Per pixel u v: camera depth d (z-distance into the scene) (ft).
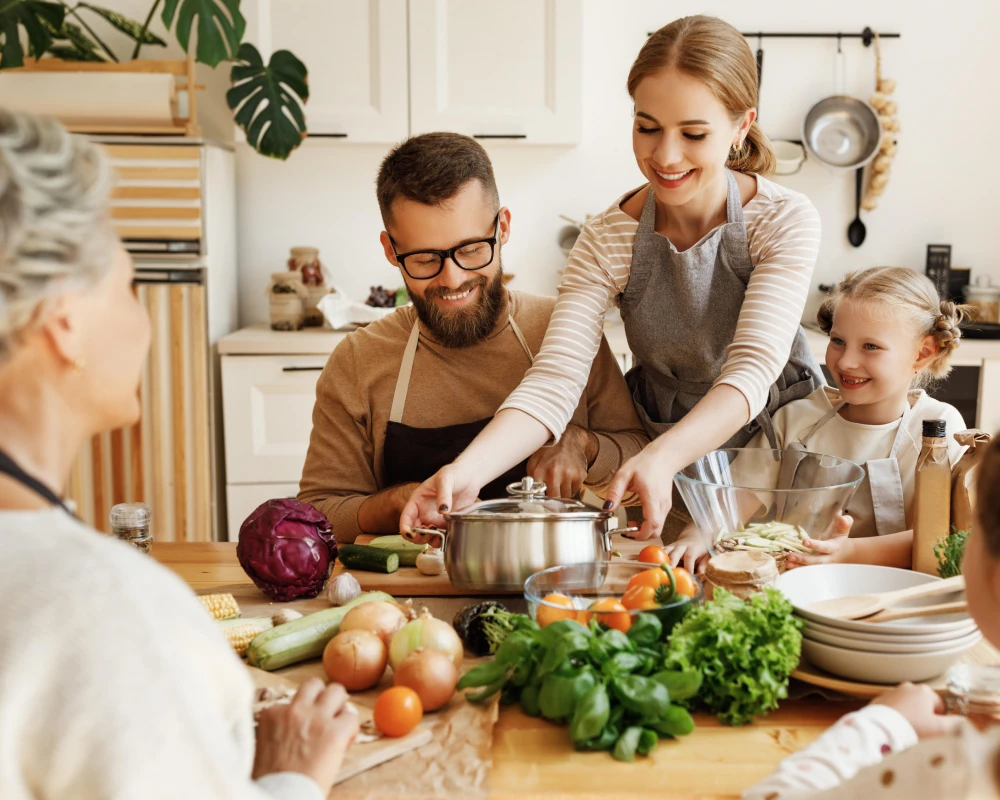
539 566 4.07
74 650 1.98
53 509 2.25
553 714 3.18
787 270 5.14
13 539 2.11
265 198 11.66
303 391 10.16
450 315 5.69
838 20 11.48
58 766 1.97
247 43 10.28
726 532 4.33
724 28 4.76
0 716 1.95
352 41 10.57
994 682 3.19
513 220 11.80
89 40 10.73
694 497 4.38
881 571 3.95
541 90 10.69
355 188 11.68
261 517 4.46
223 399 10.17
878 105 11.35
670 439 4.62
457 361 6.11
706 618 3.34
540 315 6.19
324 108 10.69
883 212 11.82
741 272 5.39
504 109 10.73
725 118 4.77
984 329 10.47
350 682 3.51
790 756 2.89
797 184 11.73
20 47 9.62
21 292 2.17
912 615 3.55
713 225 5.37
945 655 3.34
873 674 3.39
